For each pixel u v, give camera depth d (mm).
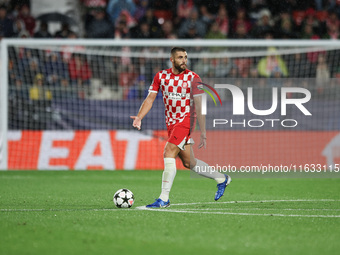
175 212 23516
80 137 51344
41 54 55312
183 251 15688
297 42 49344
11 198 29703
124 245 16500
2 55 49562
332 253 15594
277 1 71000
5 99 49625
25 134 51125
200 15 69250
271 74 58906
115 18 70312
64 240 17234
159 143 51688
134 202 28000
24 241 17094
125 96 55938
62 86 54719
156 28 66188
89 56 55781
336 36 70750
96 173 47531
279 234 18469
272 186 37938
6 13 65812
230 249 15969
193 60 57000
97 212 23484
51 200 28750
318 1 72375
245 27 70125
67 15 68688
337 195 32188
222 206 26203
